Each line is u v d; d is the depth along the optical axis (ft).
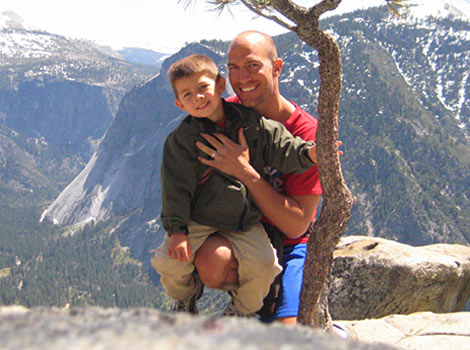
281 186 12.31
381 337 17.28
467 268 26.03
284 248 13.43
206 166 10.60
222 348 2.66
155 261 11.06
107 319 3.20
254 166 11.28
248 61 12.51
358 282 25.16
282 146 11.16
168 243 11.04
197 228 10.71
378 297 24.67
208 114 10.53
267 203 11.11
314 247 11.44
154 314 3.39
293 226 11.85
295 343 2.89
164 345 2.65
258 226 11.28
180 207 10.32
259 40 12.66
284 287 12.66
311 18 10.36
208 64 10.50
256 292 10.88
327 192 11.16
